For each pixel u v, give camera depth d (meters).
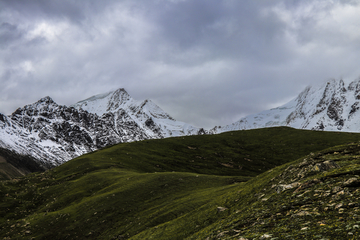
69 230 63.41
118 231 58.22
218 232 23.92
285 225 17.16
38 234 64.06
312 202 19.34
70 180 104.31
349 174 21.64
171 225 45.09
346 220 14.17
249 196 37.19
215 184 80.88
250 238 17.20
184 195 70.38
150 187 79.44
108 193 78.00
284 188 25.94
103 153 138.12
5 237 64.38
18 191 99.38
